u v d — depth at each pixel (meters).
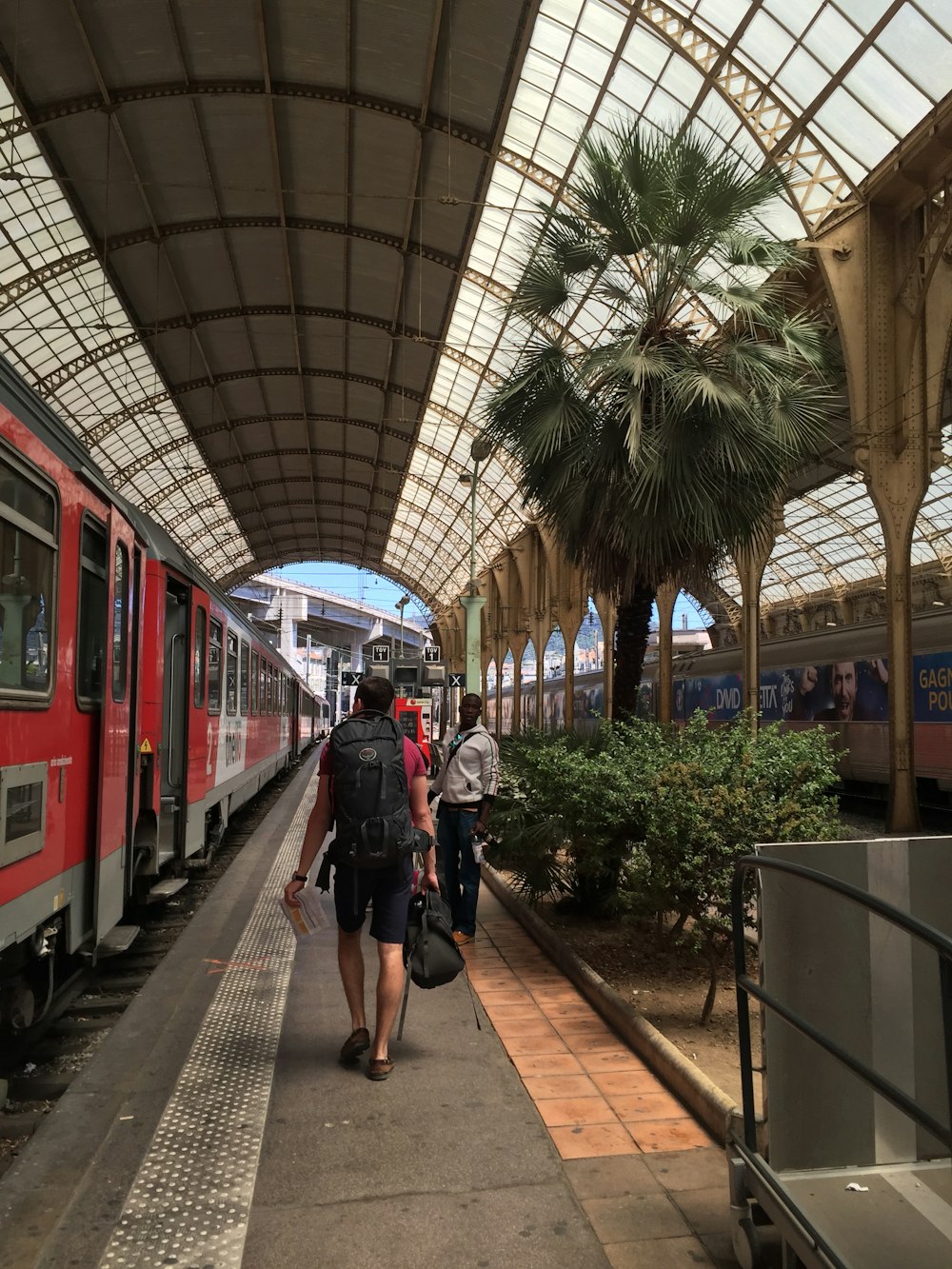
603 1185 3.15
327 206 22.36
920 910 2.75
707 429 7.77
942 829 16.27
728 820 4.60
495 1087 4.00
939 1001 2.76
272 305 27.67
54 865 4.19
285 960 6.21
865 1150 2.65
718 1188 3.14
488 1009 5.14
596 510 8.32
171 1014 5.11
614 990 5.21
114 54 17.27
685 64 15.43
